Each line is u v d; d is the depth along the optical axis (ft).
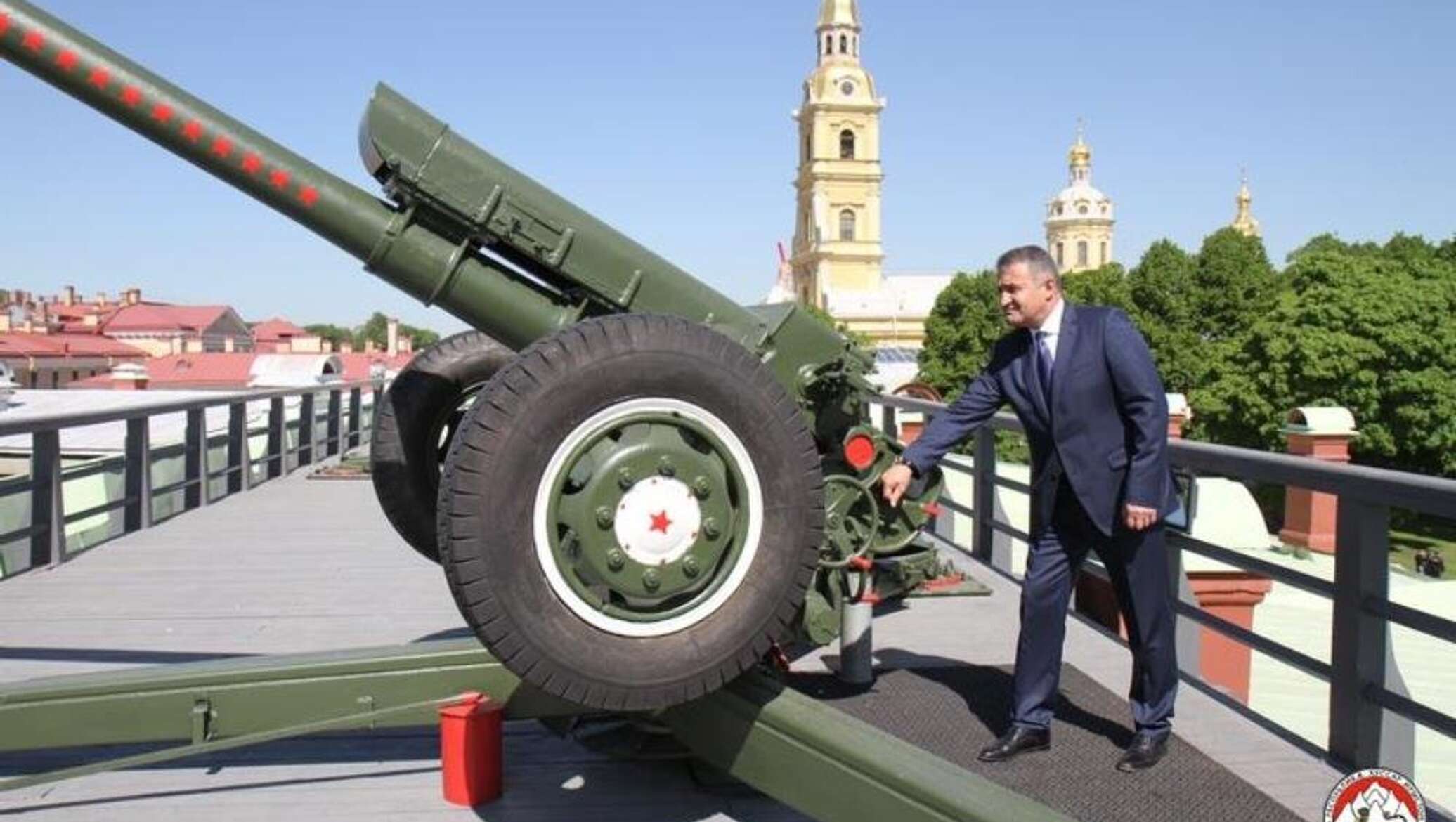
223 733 10.95
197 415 32.68
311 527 29.14
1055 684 12.30
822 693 14.55
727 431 9.28
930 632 18.17
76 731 10.83
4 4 9.96
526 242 10.89
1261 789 11.66
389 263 10.98
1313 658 13.00
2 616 19.43
